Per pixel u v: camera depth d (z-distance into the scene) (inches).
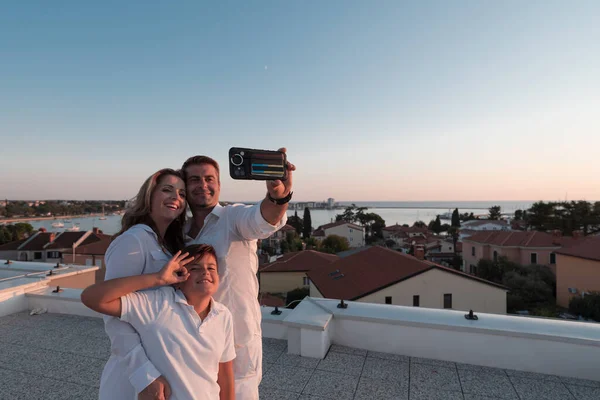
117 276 56.5
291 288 970.1
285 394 108.9
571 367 115.8
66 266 263.0
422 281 575.2
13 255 1145.4
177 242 70.8
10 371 125.6
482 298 594.9
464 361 126.6
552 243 1144.8
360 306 150.3
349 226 2397.9
